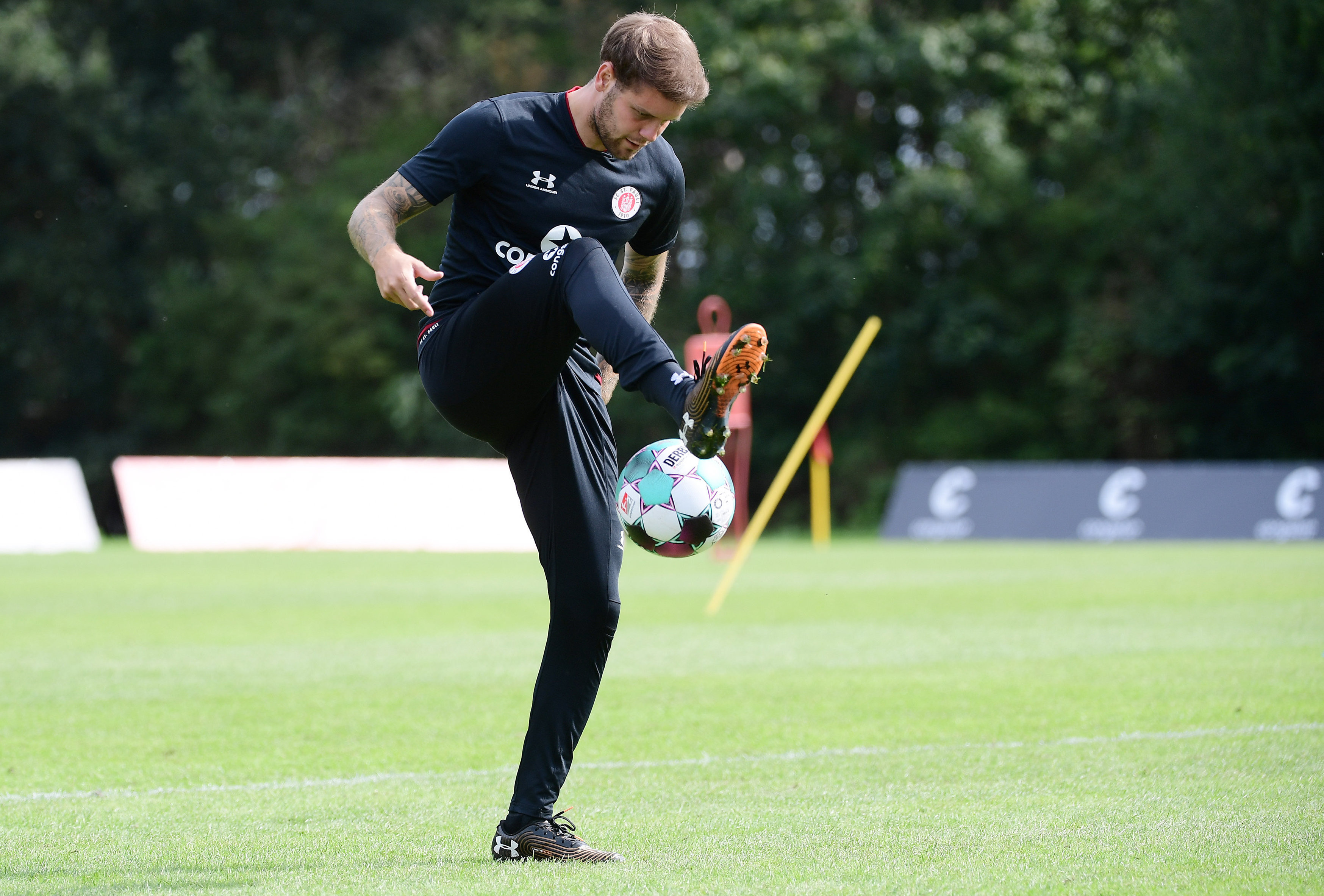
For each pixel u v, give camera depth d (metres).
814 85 105.81
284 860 12.45
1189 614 35.06
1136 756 17.02
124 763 17.77
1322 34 81.75
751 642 30.97
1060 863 11.75
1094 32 108.00
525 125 12.65
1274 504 71.12
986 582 47.88
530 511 12.78
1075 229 106.50
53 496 75.25
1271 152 85.00
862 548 74.38
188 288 123.44
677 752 18.14
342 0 127.81
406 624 36.41
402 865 12.16
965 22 108.06
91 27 125.94
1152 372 103.12
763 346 10.16
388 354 119.88
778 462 115.31
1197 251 97.06
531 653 29.78
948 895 10.74
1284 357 93.25
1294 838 12.61
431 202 12.63
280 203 128.50
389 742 19.23
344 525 76.44
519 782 12.45
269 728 20.39
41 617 38.72
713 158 112.31
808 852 12.37
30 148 118.56
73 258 121.75
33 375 126.25
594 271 11.71
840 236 113.75
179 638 33.12
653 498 13.22
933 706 21.55
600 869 11.81
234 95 130.00
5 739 19.53
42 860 12.51
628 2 118.62
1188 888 10.87
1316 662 25.38
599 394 13.18
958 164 109.38
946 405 114.00
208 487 75.88
